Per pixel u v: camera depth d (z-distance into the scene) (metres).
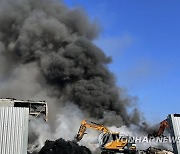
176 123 17.83
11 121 14.87
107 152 30.77
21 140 14.71
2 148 14.37
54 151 25.77
